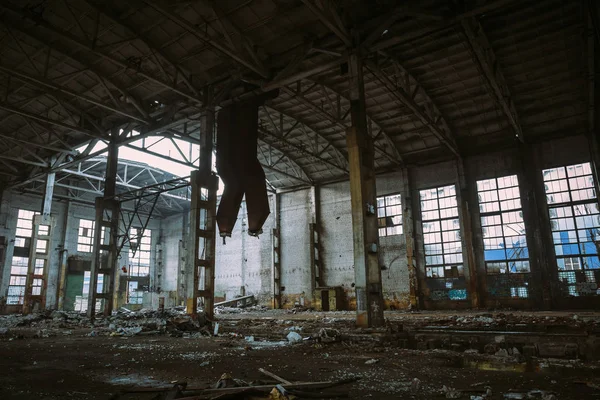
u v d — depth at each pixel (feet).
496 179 85.35
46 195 91.91
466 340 30.91
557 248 77.15
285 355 27.45
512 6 51.65
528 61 63.16
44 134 83.15
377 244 42.19
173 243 136.87
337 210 104.68
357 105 46.52
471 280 82.84
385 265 95.81
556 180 79.25
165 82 57.67
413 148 92.12
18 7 42.27
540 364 22.06
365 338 33.63
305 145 94.79
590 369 20.36
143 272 133.08
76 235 116.67
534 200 79.92
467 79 68.54
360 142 44.09
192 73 61.72
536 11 52.95
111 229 73.56
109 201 73.97
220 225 50.72
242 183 51.60
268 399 14.24
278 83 55.36
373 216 42.86
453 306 85.61
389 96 73.97
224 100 64.28
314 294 100.32
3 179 101.76
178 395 14.70
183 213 137.28
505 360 23.62
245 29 52.95
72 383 18.69
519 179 82.58
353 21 51.37
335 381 17.42
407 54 61.31
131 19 50.67
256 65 54.60
